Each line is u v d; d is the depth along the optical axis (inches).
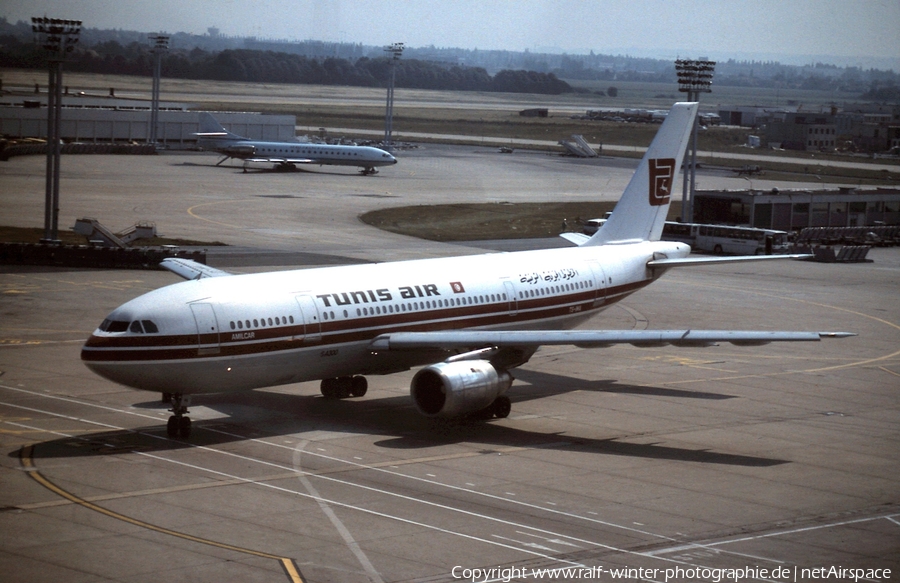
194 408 3036.4
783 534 2057.1
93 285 5093.5
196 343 2588.6
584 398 3336.6
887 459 2682.1
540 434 2866.6
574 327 3671.3
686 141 4087.1
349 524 2032.5
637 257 3900.1
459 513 2126.0
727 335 2635.3
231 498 2182.6
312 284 2915.8
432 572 1784.0
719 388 3531.0
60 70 5821.9
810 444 2824.8
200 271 3476.9
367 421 2955.2
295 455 2554.1
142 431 2751.0
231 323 2657.5
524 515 2126.0
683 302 5290.4
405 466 2484.0
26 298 4712.1
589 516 2133.4
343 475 2385.6
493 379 2844.5
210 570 1759.4
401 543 1927.9
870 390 3553.2
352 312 2920.8
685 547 1958.7
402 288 3090.6
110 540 1900.8
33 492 2186.3
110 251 5634.8
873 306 5329.7
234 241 6948.8
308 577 1740.9
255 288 2787.9
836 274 6609.3
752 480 2449.6
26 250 5684.1
